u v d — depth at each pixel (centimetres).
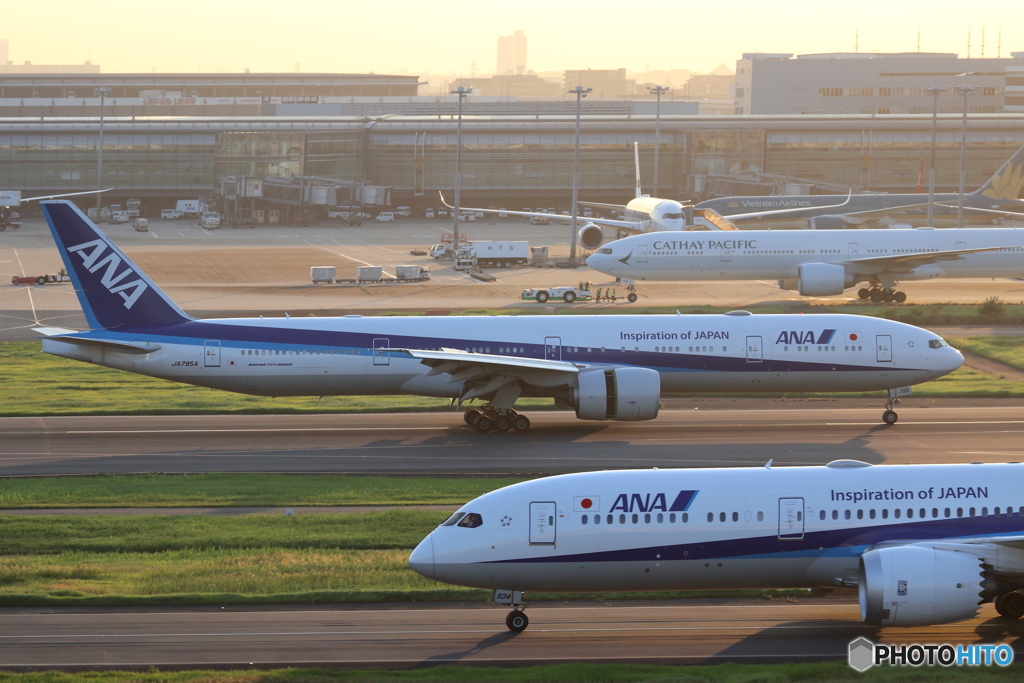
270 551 15325
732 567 11900
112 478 19438
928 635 11938
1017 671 10744
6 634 12194
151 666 11225
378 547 15625
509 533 11831
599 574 11900
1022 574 11362
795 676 10562
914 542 11762
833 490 11981
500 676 10669
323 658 11469
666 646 11738
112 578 14125
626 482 12088
